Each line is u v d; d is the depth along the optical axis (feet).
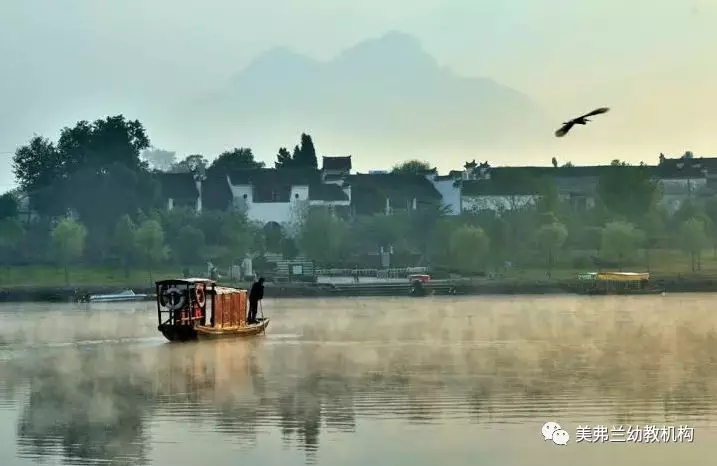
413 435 251.60
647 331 518.37
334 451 237.04
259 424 265.95
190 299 468.75
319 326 561.84
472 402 293.43
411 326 558.97
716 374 346.13
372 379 339.57
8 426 268.41
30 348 460.96
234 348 444.55
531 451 237.45
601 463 227.81
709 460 229.86
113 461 231.91
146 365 388.57
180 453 237.25
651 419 268.82
